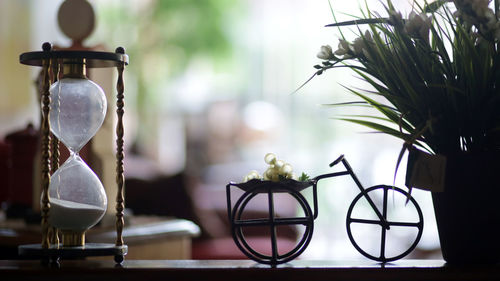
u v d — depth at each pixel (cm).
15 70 639
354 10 545
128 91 836
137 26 838
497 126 127
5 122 629
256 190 129
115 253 126
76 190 127
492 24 120
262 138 895
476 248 129
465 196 129
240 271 120
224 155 885
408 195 129
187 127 874
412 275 122
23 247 126
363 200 641
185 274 120
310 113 895
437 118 127
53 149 144
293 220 129
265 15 923
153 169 493
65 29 212
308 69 912
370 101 135
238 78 926
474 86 127
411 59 130
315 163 866
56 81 131
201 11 870
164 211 332
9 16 639
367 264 128
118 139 129
